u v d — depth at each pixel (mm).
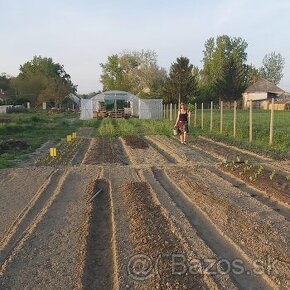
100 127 33875
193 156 17125
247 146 19391
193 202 9539
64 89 83125
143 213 8516
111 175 12930
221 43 92938
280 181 11352
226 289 5430
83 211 9117
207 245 6953
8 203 9938
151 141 23750
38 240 7422
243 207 9016
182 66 69562
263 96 81000
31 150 19828
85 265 6328
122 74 88750
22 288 5703
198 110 70812
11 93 99688
